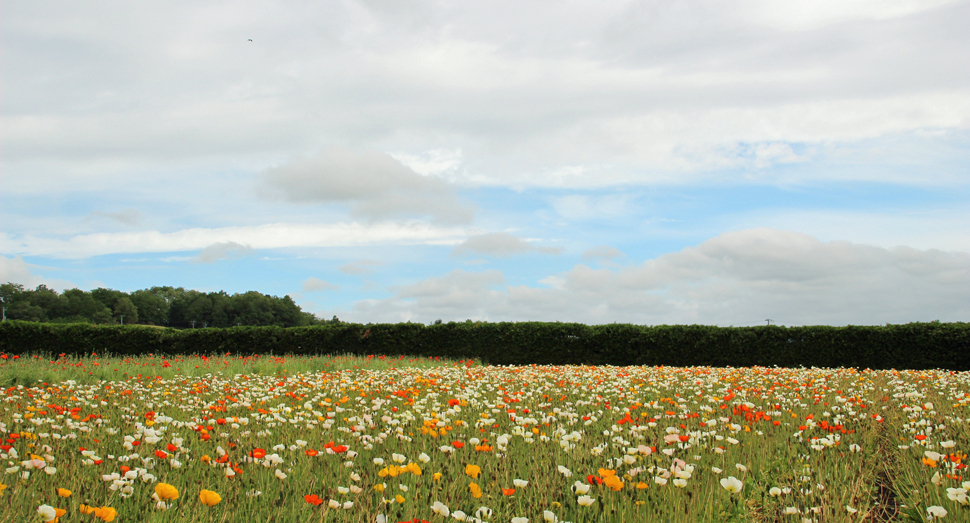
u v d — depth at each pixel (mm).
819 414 5641
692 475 3229
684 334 16016
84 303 69500
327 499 2920
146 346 19266
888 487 3561
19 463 3338
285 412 5219
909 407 5383
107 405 6070
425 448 3781
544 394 7238
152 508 2549
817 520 2631
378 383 8578
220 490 2967
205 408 5746
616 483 2572
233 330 19391
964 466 3279
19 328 18625
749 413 5090
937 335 13828
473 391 7039
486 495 2916
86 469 3299
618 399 6832
